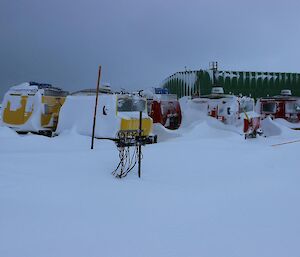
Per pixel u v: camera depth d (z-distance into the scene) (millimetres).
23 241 3734
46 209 4730
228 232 4246
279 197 5902
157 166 8055
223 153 10055
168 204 5281
